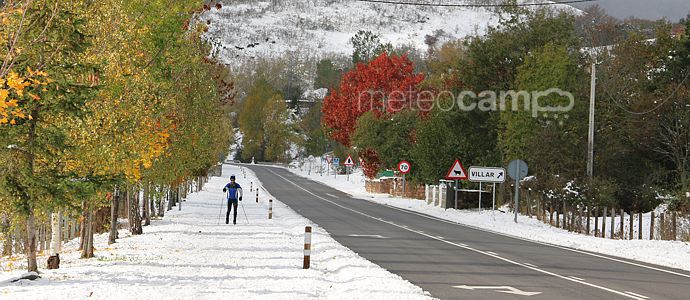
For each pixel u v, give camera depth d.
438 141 84.62
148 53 36.41
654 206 65.88
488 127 82.44
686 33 82.06
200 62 51.53
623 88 87.88
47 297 19.88
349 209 75.25
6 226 36.41
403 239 43.12
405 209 78.50
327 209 74.44
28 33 22.48
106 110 27.62
